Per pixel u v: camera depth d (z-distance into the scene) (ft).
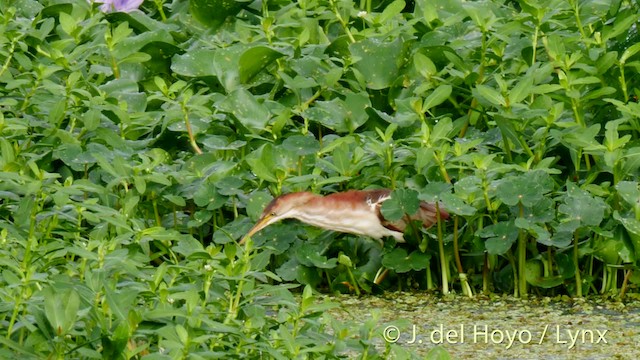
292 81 41.45
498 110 40.09
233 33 49.16
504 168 36.78
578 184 38.63
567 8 45.73
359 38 45.60
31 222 30.78
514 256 38.09
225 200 38.04
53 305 23.73
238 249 29.50
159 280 26.94
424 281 38.73
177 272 28.78
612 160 36.42
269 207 37.14
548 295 37.91
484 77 42.09
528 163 36.96
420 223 37.96
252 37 46.29
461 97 42.75
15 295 24.95
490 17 41.47
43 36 44.78
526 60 42.32
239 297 27.30
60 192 30.60
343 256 37.76
